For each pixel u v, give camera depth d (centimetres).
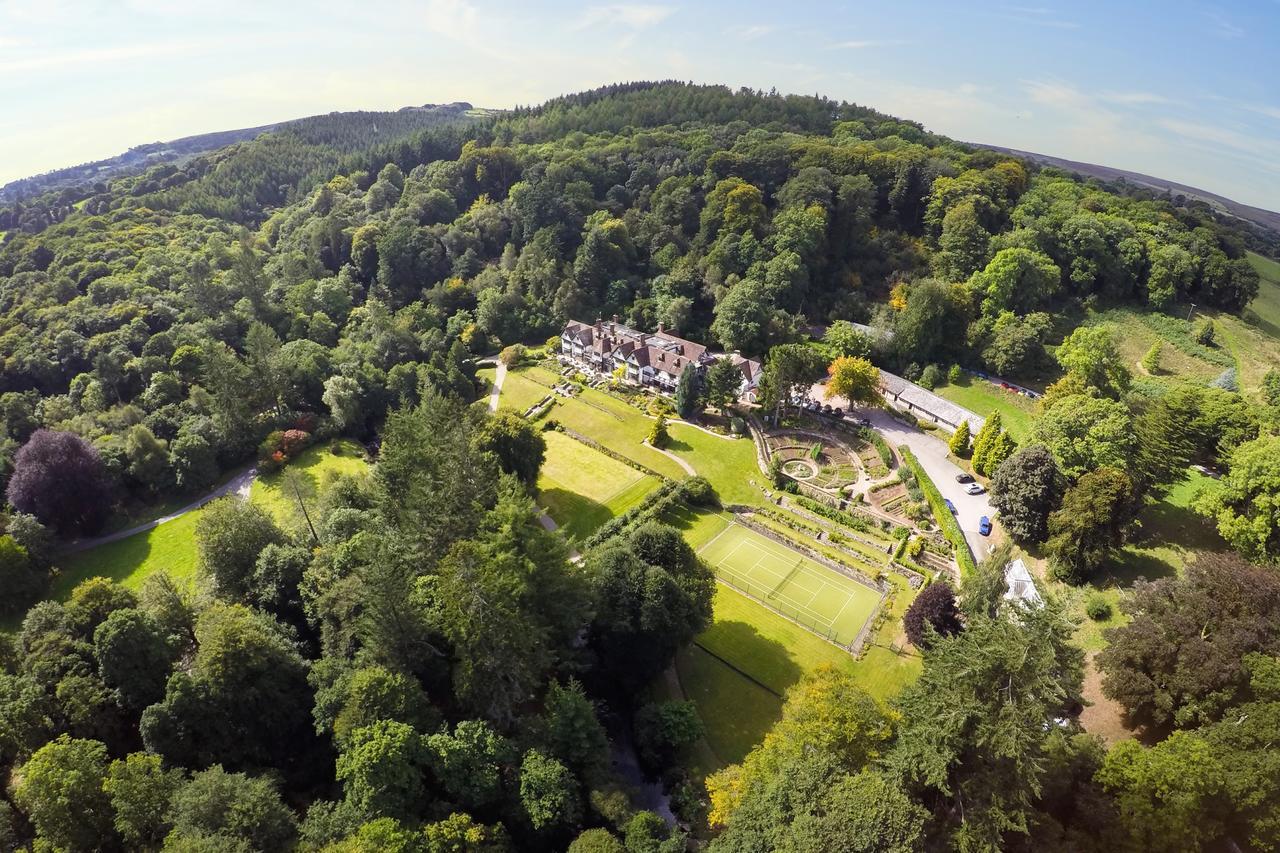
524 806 4847
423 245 16412
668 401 13038
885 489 10319
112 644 5322
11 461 9106
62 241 14875
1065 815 4328
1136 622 5500
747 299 13988
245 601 6762
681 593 6706
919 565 8712
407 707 5134
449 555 5653
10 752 4962
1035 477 8275
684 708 6162
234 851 4094
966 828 3797
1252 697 4753
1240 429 8294
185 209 19025
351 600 5956
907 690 4762
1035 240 13975
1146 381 11700
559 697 5334
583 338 14700
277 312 14050
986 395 12494
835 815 3759
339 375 12181
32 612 5809
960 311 13500
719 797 4959
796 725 5028
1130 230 14312
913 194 16412
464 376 13125
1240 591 5319
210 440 10262
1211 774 4069
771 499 10256
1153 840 4025
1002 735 3656
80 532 9081
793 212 15238
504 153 19212
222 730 5306
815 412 12538
